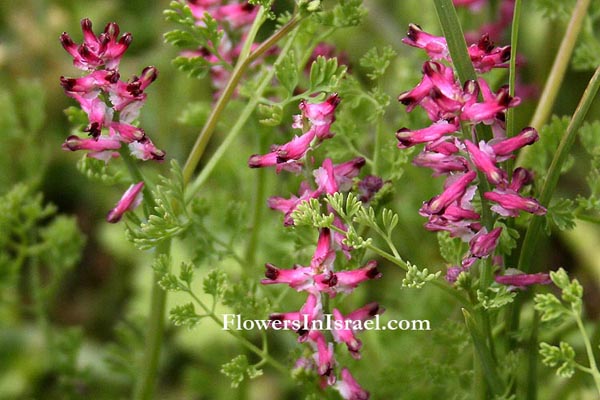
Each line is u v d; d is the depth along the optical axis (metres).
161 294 0.44
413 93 0.38
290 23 0.41
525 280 0.39
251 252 0.47
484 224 0.38
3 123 0.51
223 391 0.51
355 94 0.43
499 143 0.37
